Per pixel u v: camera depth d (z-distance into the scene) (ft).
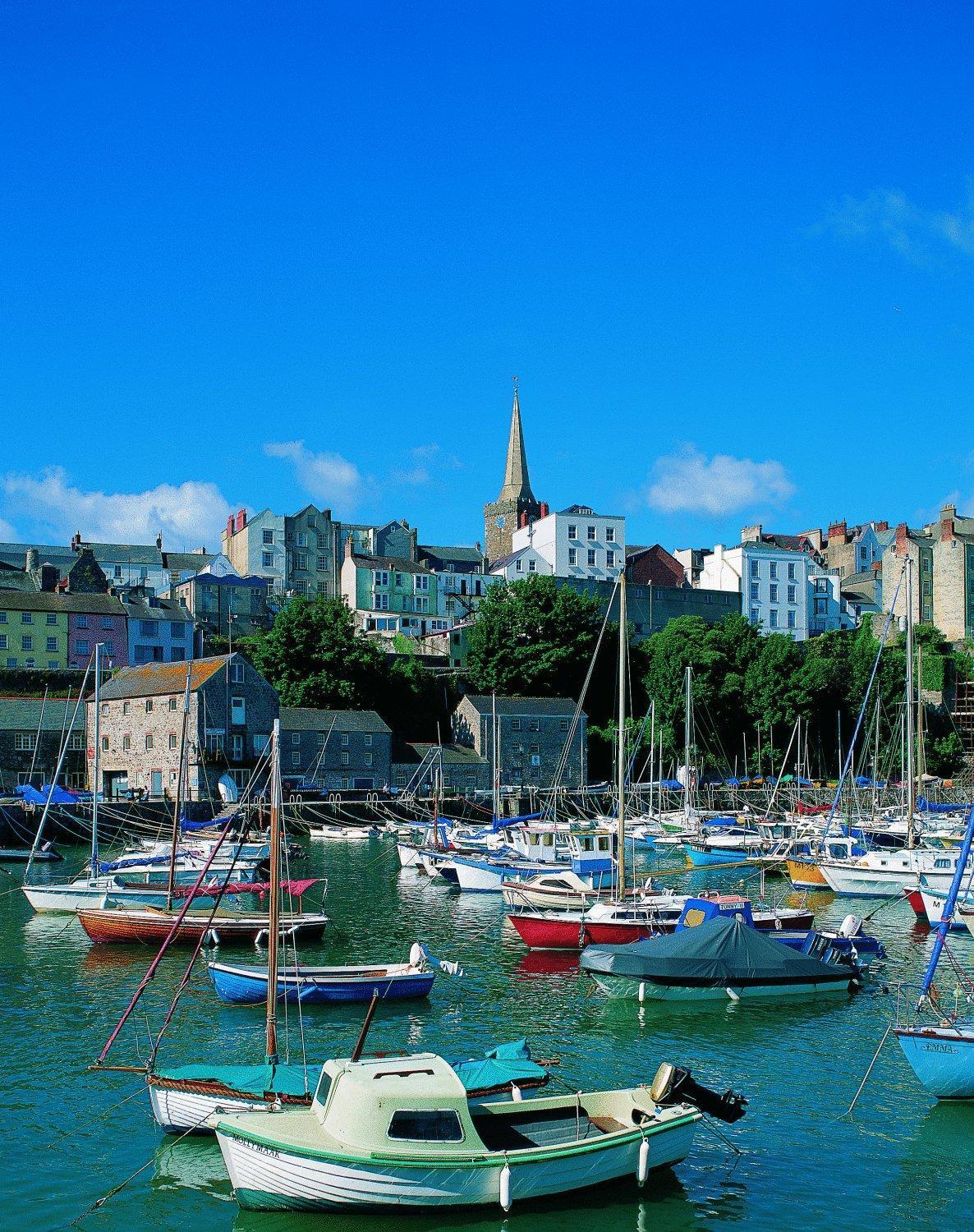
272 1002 81.76
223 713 315.58
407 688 382.63
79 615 372.58
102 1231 65.46
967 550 490.90
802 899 176.45
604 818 289.94
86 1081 88.84
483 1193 65.72
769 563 487.20
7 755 307.99
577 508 493.77
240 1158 66.54
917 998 113.91
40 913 161.58
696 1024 105.09
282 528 469.16
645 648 406.21
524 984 121.29
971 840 89.61
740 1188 71.46
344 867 233.76
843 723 399.65
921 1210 68.59
